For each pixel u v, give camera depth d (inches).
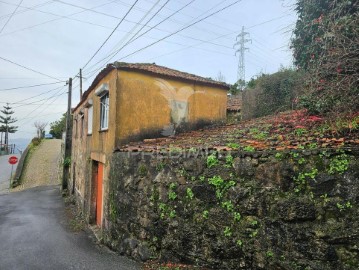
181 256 216.5
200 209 208.5
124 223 270.7
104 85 339.9
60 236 356.8
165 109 350.9
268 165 181.8
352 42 203.0
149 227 241.3
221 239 195.5
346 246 151.9
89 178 425.7
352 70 205.5
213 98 404.2
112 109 324.2
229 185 195.2
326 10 267.0
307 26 273.7
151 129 336.8
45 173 967.0
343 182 157.2
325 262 155.6
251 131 282.2
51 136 1795.0
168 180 230.5
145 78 336.5
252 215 184.4
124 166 277.7
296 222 167.5
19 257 279.4
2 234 370.0
